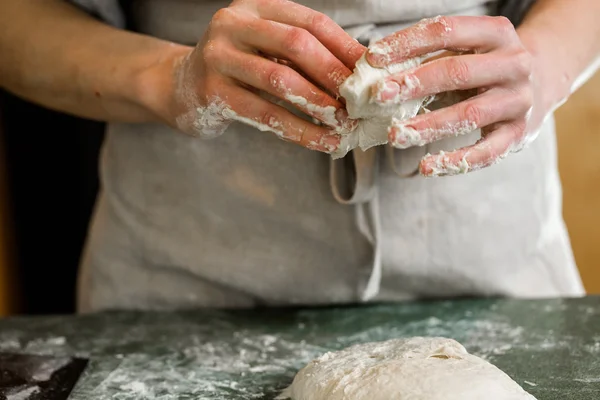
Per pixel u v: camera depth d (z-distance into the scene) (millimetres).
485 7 999
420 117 742
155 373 872
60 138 1704
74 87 988
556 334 940
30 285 1709
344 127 758
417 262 1047
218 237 1048
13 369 874
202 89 815
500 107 770
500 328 970
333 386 751
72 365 886
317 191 995
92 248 1117
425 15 934
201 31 982
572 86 930
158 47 948
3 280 1566
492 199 1043
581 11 964
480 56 751
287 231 1029
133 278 1091
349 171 979
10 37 1025
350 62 750
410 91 722
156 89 910
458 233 1042
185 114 875
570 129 1706
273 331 997
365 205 993
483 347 910
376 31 933
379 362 789
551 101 896
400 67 736
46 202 1712
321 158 981
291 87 745
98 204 1145
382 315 1040
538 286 1116
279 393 818
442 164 772
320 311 1066
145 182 1056
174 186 1045
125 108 976
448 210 1028
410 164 963
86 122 1706
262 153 995
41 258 1727
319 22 757
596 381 807
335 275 1045
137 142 1049
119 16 1076
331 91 753
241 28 758
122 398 809
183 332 1000
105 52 975
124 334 997
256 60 754
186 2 981
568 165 1727
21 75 1027
